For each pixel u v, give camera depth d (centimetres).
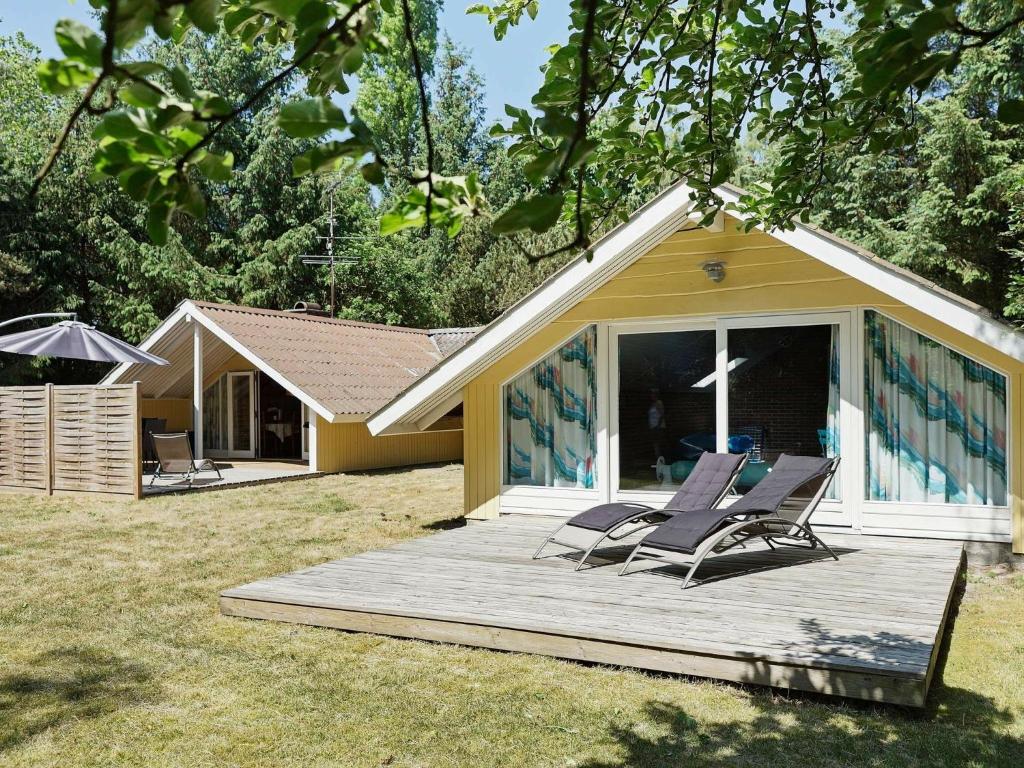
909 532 908
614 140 300
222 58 3594
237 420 2259
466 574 764
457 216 159
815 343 957
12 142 3356
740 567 779
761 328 985
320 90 146
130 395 1445
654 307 1035
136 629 671
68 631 666
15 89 3444
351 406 1845
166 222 130
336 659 593
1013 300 1716
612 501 1066
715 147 307
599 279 1054
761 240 973
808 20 306
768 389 981
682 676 552
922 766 422
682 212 970
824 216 2291
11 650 619
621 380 1066
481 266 3728
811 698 513
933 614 603
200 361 1895
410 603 659
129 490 1452
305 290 3591
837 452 947
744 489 983
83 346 1595
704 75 304
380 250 3666
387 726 477
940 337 885
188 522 1219
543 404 1117
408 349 2456
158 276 3244
